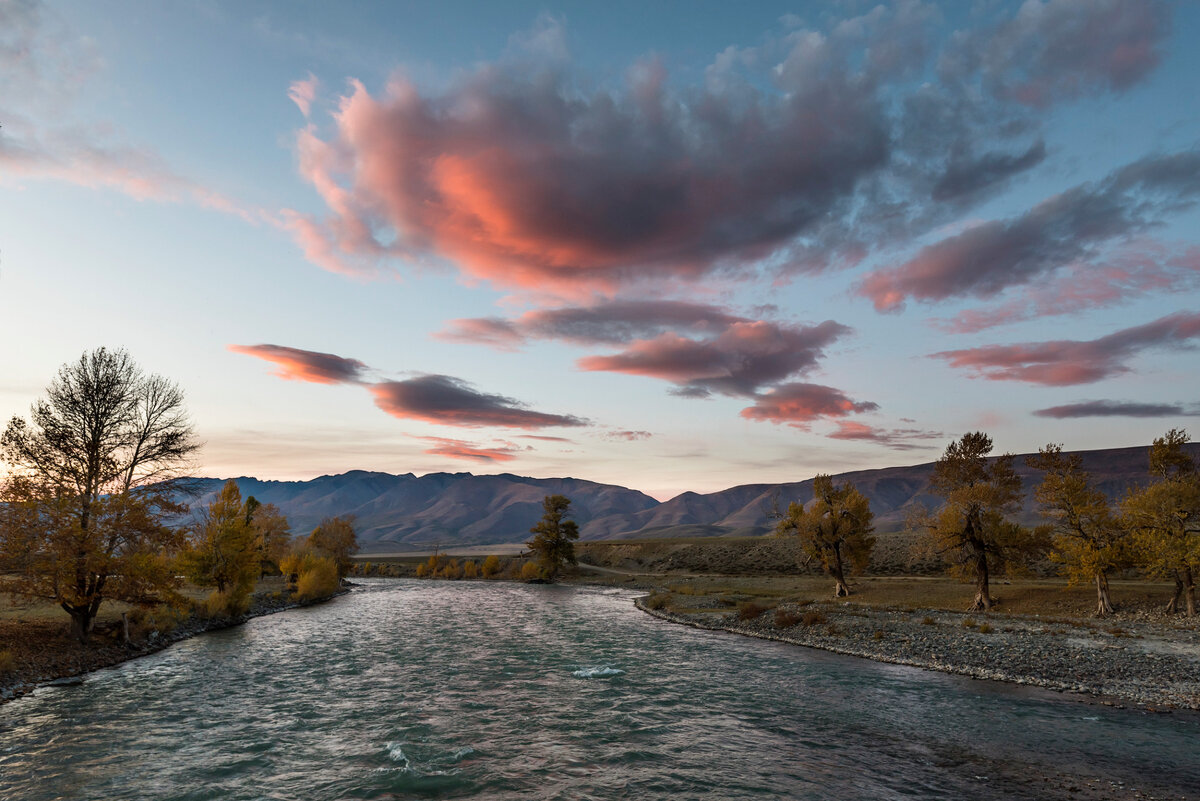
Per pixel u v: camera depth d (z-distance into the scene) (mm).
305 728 20594
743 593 73938
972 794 14672
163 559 35500
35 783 15438
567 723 21375
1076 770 16312
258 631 45750
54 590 31141
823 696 25266
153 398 35312
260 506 95625
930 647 34594
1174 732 19656
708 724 21219
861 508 65312
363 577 141875
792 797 14602
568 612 62625
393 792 15016
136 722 21000
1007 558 50219
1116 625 39281
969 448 56906
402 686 27125
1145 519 42875
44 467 31062
